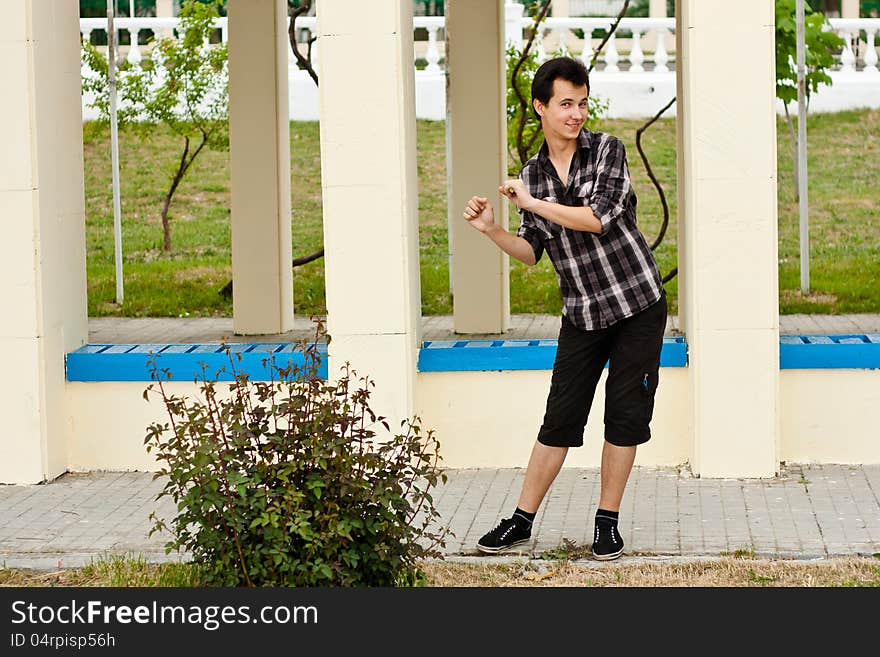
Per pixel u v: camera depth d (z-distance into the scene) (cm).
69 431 902
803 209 1538
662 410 879
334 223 855
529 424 888
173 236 1953
